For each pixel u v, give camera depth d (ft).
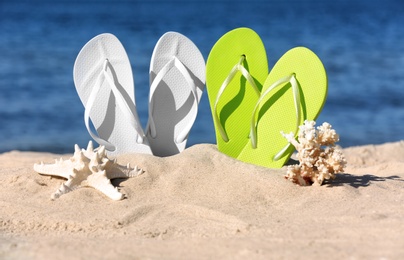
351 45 17.74
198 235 3.52
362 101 10.39
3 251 3.30
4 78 12.41
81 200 3.96
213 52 4.66
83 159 4.10
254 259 3.14
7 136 8.18
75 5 34.99
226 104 4.66
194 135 8.20
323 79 4.31
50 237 3.54
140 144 4.61
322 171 4.07
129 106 4.62
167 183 4.13
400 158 6.00
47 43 18.38
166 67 4.58
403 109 9.80
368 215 3.67
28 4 34.83
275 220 3.69
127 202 3.94
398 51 16.26
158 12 30.32
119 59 4.62
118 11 30.81
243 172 4.22
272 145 4.46
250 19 26.40
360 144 7.95
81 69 4.54
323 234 3.45
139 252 3.27
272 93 4.57
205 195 4.03
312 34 20.77
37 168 4.28
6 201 3.97
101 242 3.43
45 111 9.65
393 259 3.10
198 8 33.01
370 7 32.42
